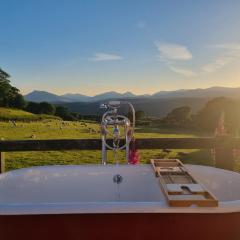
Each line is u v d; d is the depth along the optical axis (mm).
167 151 7215
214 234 1917
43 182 2838
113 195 2922
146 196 2904
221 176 2783
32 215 1909
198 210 1893
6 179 2662
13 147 3426
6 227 1921
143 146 3498
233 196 2631
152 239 1922
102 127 3277
